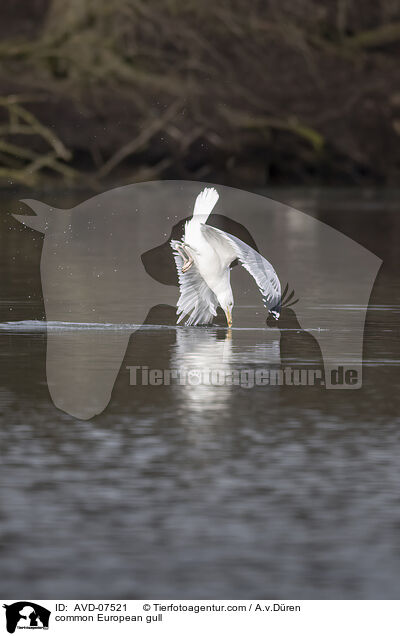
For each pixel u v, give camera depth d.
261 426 23.91
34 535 17.91
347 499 19.50
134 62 116.06
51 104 116.62
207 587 16.34
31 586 16.30
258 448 22.31
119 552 17.33
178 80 115.00
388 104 123.12
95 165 118.12
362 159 123.56
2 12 130.88
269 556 17.25
